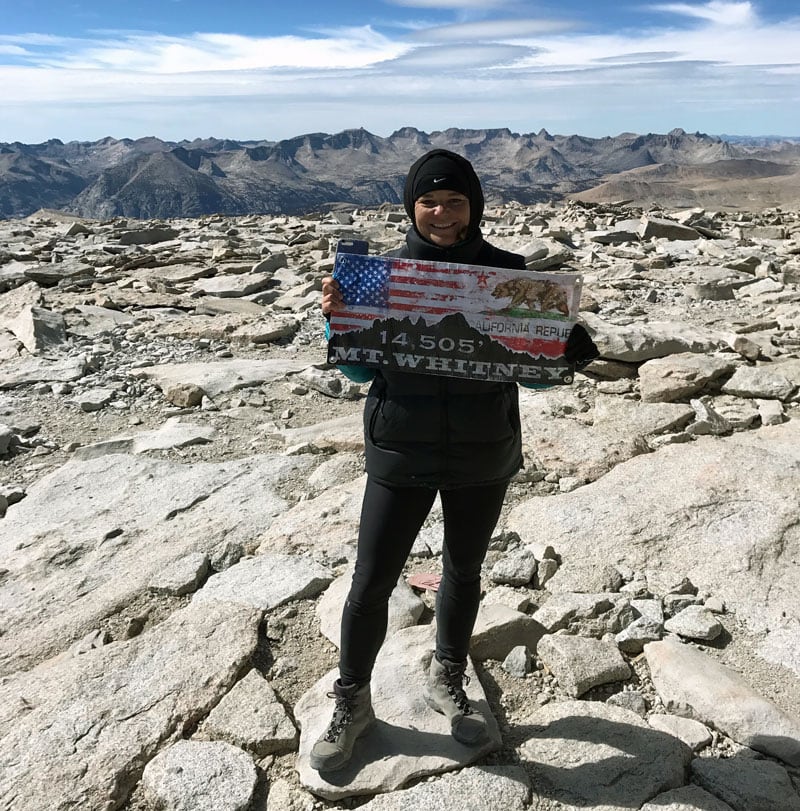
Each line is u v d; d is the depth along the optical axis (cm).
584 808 257
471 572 276
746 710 292
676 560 402
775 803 256
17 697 311
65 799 261
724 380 673
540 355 247
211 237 1897
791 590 373
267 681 323
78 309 1078
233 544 435
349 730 269
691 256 1512
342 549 425
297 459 564
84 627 371
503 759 281
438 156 241
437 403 248
